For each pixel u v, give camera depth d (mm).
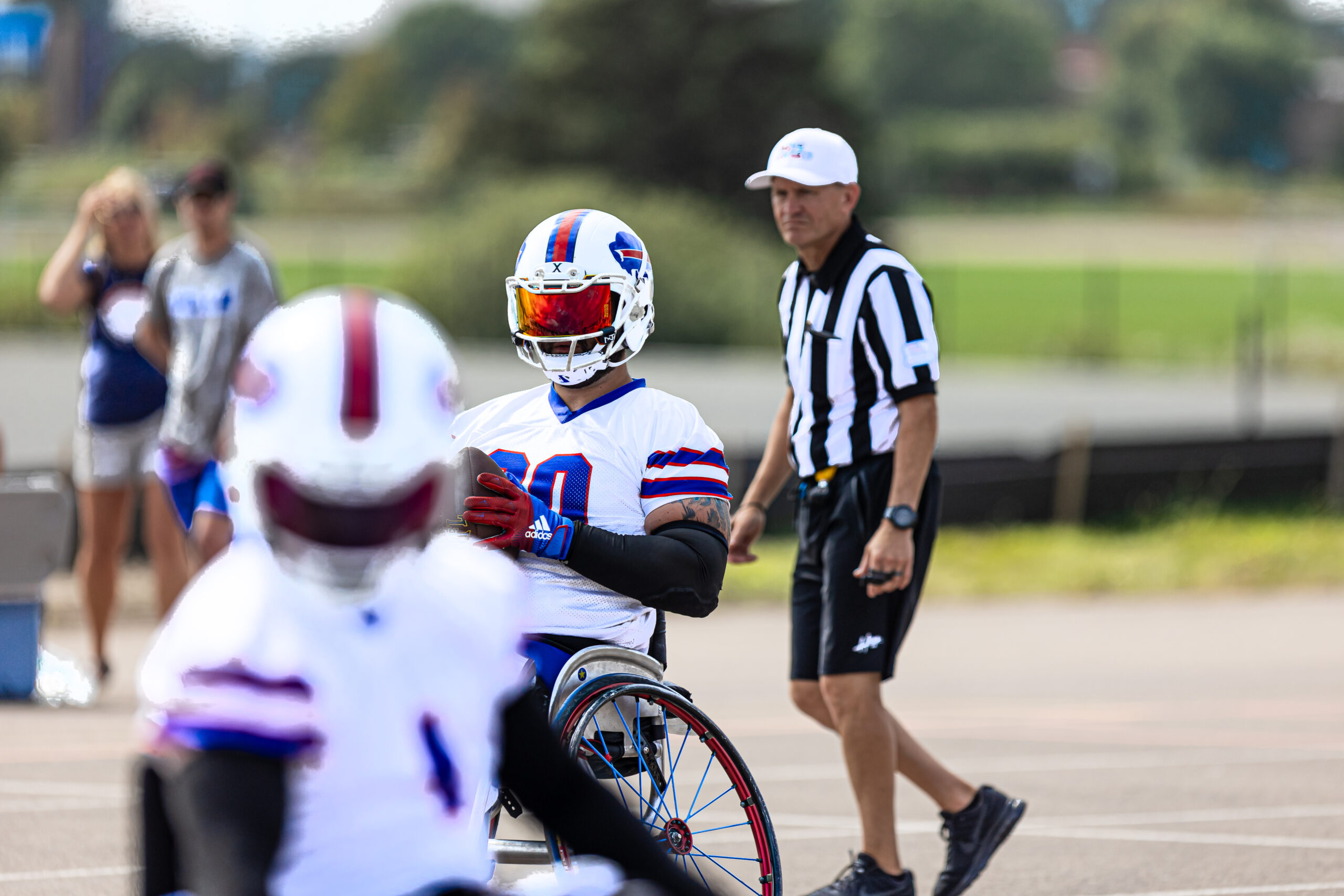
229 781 7043
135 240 29641
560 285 14102
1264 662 36750
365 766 7375
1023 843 21984
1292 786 25344
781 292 18812
